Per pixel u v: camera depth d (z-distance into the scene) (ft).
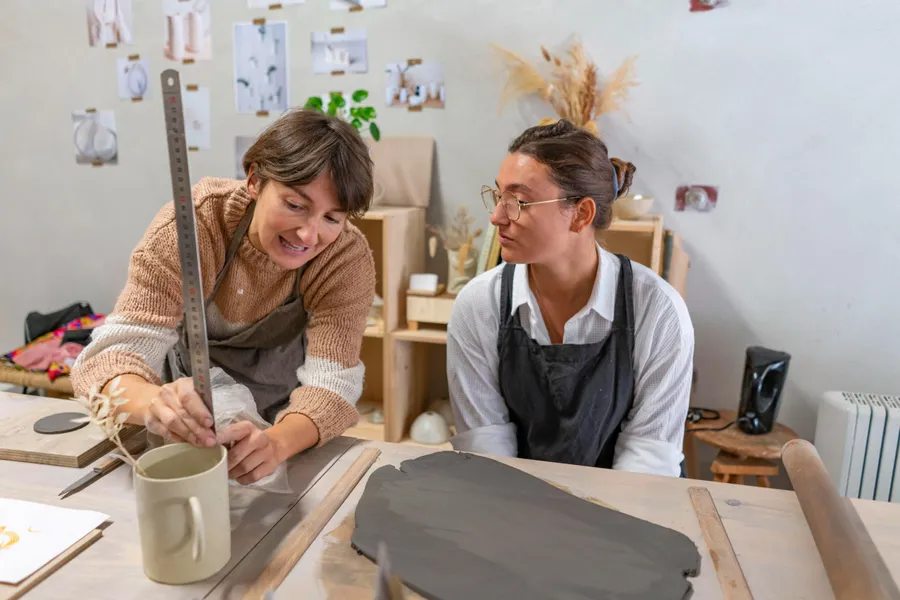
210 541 2.39
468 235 7.15
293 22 7.66
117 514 2.80
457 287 7.09
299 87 7.80
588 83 6.89
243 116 8.04
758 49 6.59
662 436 4.28
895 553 2.64
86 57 8.43
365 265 3.97
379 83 7.56
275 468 3.11
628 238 6.79
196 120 8.20
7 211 9.21
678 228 7.10
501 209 3.93
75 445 3.26
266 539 2.66
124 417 2.73
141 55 8.23
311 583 2.40
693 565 2.51
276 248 3.31
